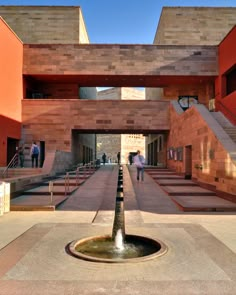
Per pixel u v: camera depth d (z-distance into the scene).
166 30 29.70
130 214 9.64
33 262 5.28
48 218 9.24
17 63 24.72
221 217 9.34
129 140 55.03
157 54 26.19
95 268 4.99
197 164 17.03
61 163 22.55
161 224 8.20
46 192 13.55
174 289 4.23
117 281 4.48
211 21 29.84
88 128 25.75
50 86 29.02
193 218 9.20
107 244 6.50
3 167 20.72
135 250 6.11
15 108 24.27
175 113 23.50
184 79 27.38
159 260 5.36
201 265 5.15
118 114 25.92
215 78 26.69
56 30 30.38
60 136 25.62
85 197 13.15
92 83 29.08
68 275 4.71
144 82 28.52
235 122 21.12
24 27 30.39
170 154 25.39
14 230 7.71
